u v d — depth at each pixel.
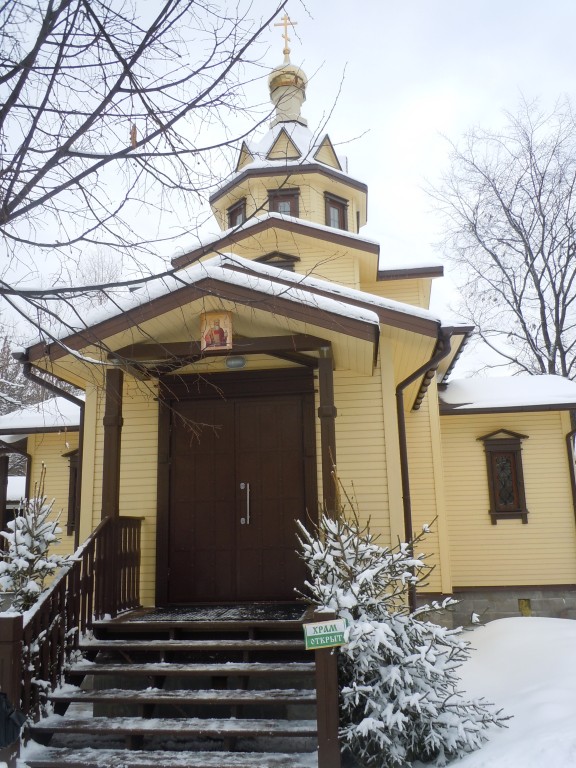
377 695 5.14
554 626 9.17
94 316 7.23
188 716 5.84
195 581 8.18
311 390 8.55
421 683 5.18
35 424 13.73
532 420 14.05
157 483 8.54
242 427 8.60
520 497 13.66
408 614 5.75
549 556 13.38
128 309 7.17
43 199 4.16
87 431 8.77
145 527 8.47
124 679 6.12
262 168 13.62
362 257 12.70
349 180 14.44
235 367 8.24
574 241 21.92
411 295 14.09
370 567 5.62
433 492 12.93
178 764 4.81
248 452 8.52
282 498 8.34
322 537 6.64
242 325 7.68
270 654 6.17
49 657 5.71
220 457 8.53
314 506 8.23
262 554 8.20
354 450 8.33
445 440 14.15
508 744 4.85
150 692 5.67
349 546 5.73
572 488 13.57
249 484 8.41
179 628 6.44
